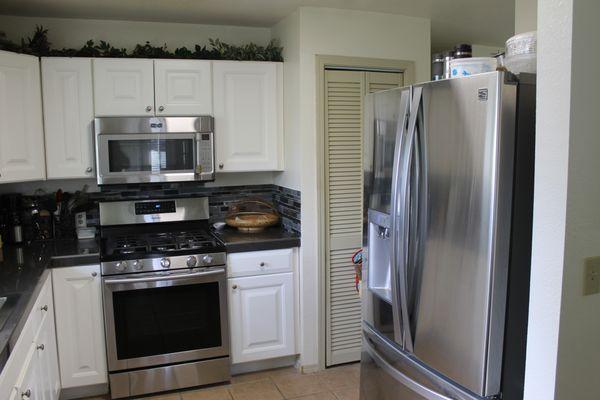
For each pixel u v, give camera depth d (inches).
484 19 134.1
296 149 128.8
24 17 127.8
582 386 59.6
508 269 66.6
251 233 135.8
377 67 130.0
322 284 130.1
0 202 124.6
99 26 132.9
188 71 128.7
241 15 130.0
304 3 119.9
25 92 114.7
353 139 130.4
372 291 92.1
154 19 133.3
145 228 138.7
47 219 130.2
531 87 65.2
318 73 124.7
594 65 55.9
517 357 68.6
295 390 122.3
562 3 55.0
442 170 72.1
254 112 134.4
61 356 113.0
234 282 124.1
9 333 65.6
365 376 96.3
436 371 75.6
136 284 114.9
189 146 128.6
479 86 65.8
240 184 149.4
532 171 66.3
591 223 57.7
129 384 117.6
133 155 125.1
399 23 130.7
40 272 97.7
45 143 121.1
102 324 115.6
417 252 77.1
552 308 57.9
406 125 78.5
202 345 122.2
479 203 66.5
